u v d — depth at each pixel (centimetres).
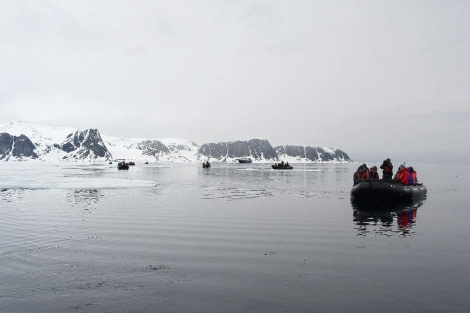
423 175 8369
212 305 844
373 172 3052
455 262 1168
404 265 1136
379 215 2156
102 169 11881
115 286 968
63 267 1128
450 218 2052
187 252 1302
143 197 3153
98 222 1894
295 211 2309
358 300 868
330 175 7912
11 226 1780
